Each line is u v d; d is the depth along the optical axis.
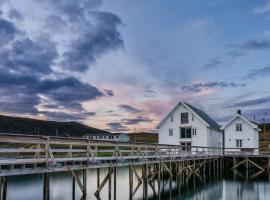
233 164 49.44
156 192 29.23
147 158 25.30
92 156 18.00
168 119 51.72
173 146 34.72
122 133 110.06
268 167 44.41
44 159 14.23
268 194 30.73
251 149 49.72
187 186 34.25
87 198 24.58
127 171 47.00
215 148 44.78
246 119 51.53
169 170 30.56
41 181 33.97
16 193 27.16
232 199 28.22
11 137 12.85
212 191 32.16
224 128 53.25
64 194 26.67
